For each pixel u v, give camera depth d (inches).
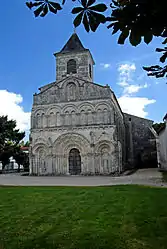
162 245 270.4
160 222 350.0
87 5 126.4
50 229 341.7
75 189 691.4
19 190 698.8
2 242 295.9
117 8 130.1
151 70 173.8
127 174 1330.0
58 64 1701.5
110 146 1396.4
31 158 1492.4
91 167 1400.1
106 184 852.0
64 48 1747.0
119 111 1753.2
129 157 1910.7
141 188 666.2
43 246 278.2
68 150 1469.0
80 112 1485.0
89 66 1726.1
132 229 326.0
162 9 121.6
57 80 1681.8
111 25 131.2
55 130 1491.1
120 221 364.2
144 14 124.5
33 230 340.5
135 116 1983.3
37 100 1563.7
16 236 316.8
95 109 1464.1
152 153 1888.5
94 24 130.5
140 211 415.2
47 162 1467.8
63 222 374.0
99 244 276.5
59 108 1520.7
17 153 2015.3
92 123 1455.5
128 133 1957.4
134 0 121.0
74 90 1526.8
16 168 2357.3
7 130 1908.2
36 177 1288.1
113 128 1413.6
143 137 1941.4
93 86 1498.5
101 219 379.2
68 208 462.3
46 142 1488.7
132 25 127.0
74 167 1446.9
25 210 459.8
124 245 272.1
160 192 581.6
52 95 1550.2
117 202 492.7
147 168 1765.5
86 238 297.7
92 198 545.6
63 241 291.4
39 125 1529.3
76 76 1642.5
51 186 790.5
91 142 1422.2
